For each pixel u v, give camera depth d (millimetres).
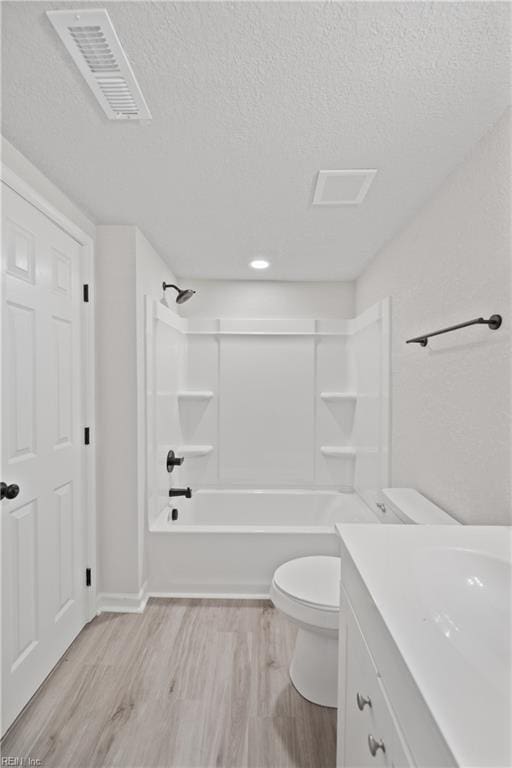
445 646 716
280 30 1059
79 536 2154
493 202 1446
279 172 1782
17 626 1605
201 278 3602
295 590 1732
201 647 2045
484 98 1314
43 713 1628
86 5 991
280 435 3605
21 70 1197
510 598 968
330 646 1703
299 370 3609
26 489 1673
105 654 1988
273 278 3574
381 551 1101
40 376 1779
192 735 1534
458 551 1100
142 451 2441
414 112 1383
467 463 1608
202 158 1673
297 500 3424
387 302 2535
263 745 1498
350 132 1493
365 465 3094
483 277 1505
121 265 2359
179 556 2537
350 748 1114
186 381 3596
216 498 3438
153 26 1047
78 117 1419
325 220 2277
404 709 690
